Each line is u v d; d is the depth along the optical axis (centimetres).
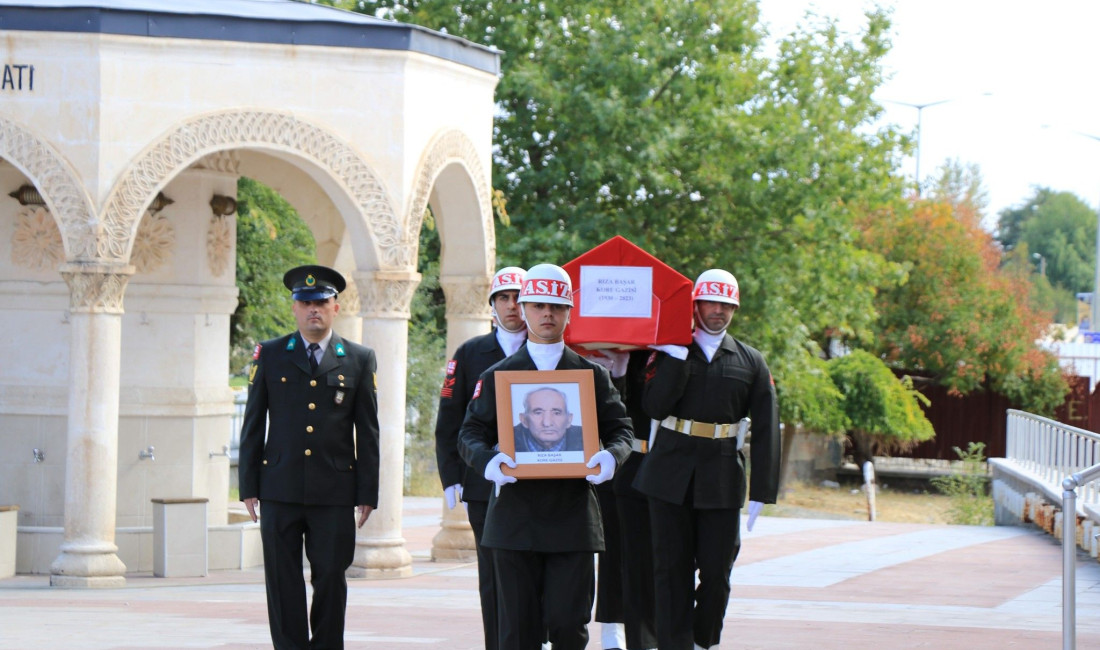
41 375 1480
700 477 814
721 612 831
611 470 670
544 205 2731
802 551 1652
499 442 679
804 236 2872
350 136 1362
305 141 1349
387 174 1373
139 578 1398
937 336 3841
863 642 934
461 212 1531
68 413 1317
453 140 1460
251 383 843
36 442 1480
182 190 1496
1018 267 9881
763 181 2759
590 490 699
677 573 817
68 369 1441
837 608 1148
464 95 1486
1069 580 788
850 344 3922
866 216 3909
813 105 3016
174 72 1315
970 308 3856
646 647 858
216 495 1540
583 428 679
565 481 691
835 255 2917
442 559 1537
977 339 3797
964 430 4044
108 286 1304
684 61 2780
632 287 826
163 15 1307
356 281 1388
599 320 827
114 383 1317
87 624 1026
